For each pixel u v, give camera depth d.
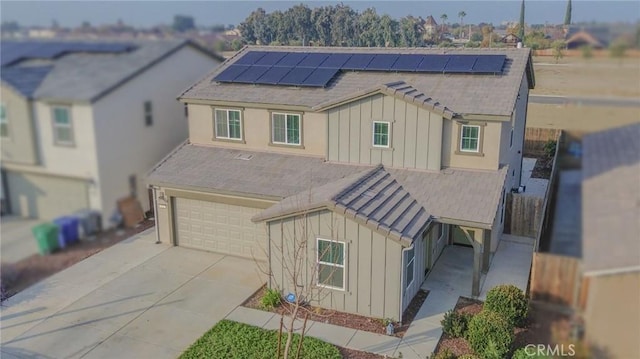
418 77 15.91
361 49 17.81
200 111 16.73
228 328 11.23
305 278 12.38
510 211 16.27
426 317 11.77
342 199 11.88
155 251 15.29
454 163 14.61
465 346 10.59
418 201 13.31
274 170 15.31
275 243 12.52
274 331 11.14
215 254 15.33
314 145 15.91
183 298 12.62
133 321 11.50
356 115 14.86
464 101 14.48
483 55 16.17
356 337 11.01
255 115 16.30
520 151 18.62
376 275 11.59
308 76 16.61
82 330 10.98
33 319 11.05
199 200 15.23
